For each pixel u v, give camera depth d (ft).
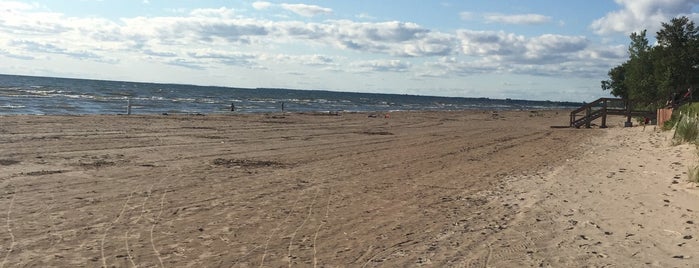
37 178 33.14
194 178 35.65
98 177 34.50
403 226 24.43
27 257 18.28
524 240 22.07
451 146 65.05
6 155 42.42
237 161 45.19
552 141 74.43
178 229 22.70
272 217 25.49
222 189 32.12
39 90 225.56
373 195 31.91
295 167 43.06
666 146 57.06
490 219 25.94
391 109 234.58
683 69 141.90
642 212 26.76
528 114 210.79
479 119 151.43
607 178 38.14
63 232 21.53
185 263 18.31
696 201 28.66
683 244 21.04
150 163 41.88
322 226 24.12
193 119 98.53
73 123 75.56
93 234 21.40
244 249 20.21
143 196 29.14
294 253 19.92
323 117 128.88
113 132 66.13
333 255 19.79
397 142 69.36
